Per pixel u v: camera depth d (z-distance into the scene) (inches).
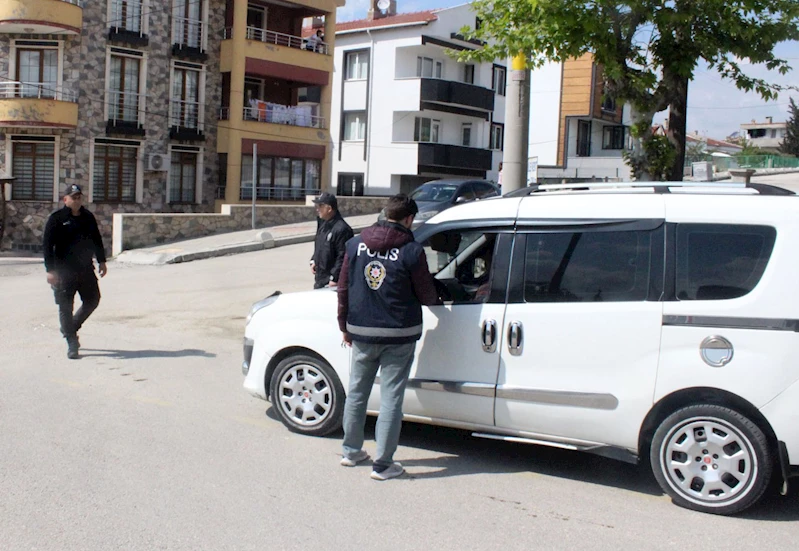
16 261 887.7
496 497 200.5
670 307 195.9
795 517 190.9
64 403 278.7
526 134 387.5
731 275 192.9
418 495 200.2
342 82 1663.4
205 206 1258.0
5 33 1081.4
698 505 192.7
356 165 1653.5
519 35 331.0
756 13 338.6
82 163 1111.0
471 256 236.1
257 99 1357.0
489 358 216.2
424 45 1581.0
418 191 795.4
